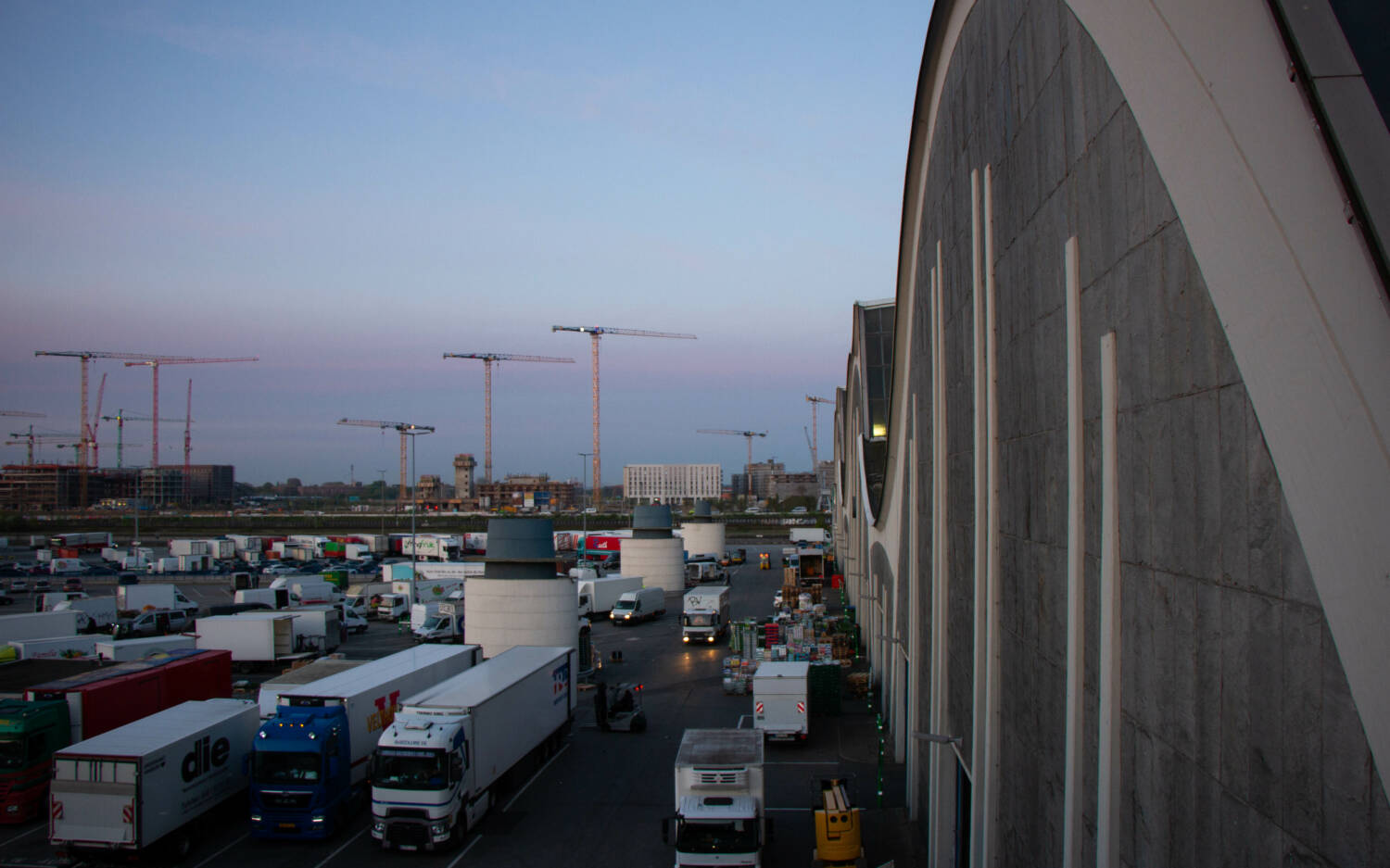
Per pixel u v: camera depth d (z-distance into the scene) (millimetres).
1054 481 11734
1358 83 5914
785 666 34906
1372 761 5227
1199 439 7496
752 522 199750
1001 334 14930
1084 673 10617
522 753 28547
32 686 30375
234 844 23812
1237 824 6953
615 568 104625
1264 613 6512
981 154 16062
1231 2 6941
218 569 106562
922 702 23984
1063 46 10945
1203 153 7230
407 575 82625
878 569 40656
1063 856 11188
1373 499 5172
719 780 20703
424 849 22750
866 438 47812
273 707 28031
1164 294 8086
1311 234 5859
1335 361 5555
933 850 20047
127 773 21484
